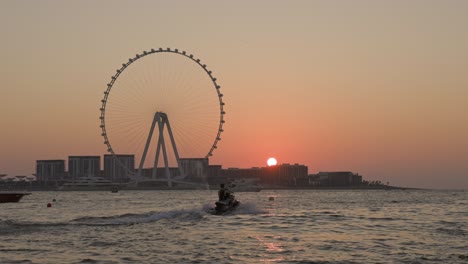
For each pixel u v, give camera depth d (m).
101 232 51.44
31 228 54.22
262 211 83.19
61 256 36.75
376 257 36.78
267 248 41.03
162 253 38.22
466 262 34.59
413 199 187.62
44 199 198.25
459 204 133.12
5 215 83.88
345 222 65.81
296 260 35.47
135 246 41.69
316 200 177.12
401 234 51.31
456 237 48.62
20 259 35.50
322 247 41.72
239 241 45.12
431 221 68.38
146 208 109.25
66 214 86.62
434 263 34.31
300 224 62.09
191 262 34.47
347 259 35.91
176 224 60.41
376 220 69.69
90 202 156.38
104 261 34.78
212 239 46.41
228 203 78.88
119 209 104.94
